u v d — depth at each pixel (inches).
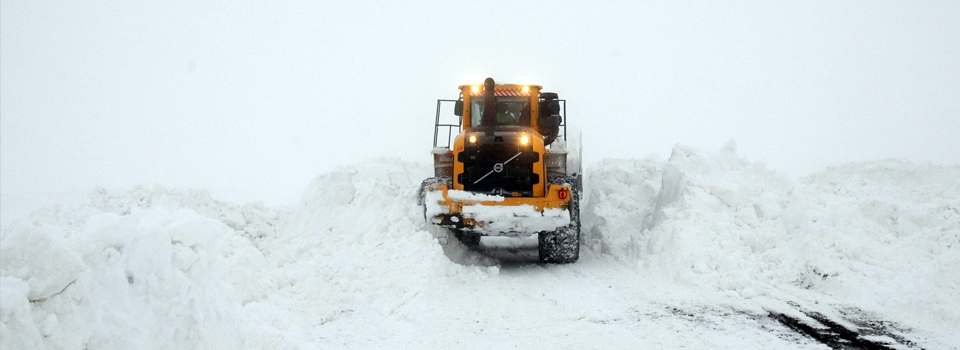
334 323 247.4
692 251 307.4
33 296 127.9
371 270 304.3
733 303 263.7
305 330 235.6
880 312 244.1
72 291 133.9
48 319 128.8
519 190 359.3
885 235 299.9
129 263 148.5
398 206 372.8
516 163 359.9
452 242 373.4
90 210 297.4
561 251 362.9
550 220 338.6
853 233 297.9
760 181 381.1
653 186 439.5
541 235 364.2
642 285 302.0
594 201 438.9
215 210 389.1
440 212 339.0
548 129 409.1
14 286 124.6
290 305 266.4
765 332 223.9
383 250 326.6
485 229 340.5
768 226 327.9
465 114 407.8
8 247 127.4
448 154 388.2
